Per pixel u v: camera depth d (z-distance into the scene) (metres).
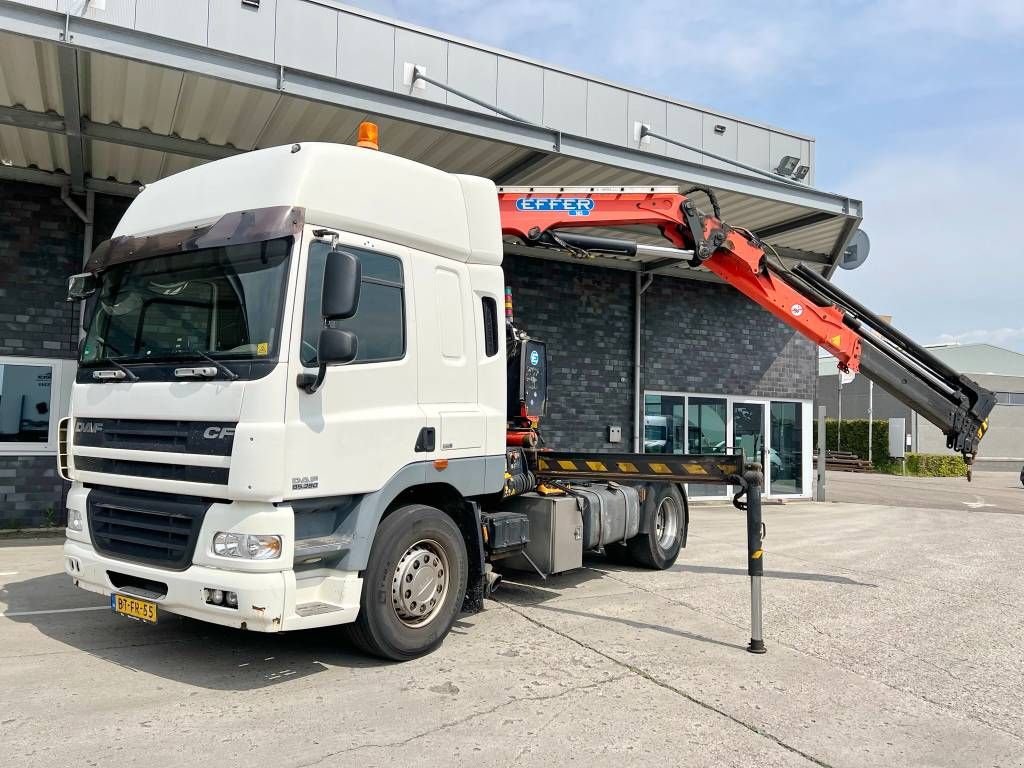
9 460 10.13
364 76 11.09
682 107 14.07
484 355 6.05
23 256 10.27
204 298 4.86
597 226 7.69
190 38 10.17
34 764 3.60
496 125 9.09
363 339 5.04
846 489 23.89
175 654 5.31
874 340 8.58
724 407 16.58
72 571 5.22
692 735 4.21
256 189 4.90
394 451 5.16
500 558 6.56
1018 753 4.14
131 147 9.32
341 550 4.84
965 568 9.45
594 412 14.68
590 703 4.62
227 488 4.42
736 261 8.25
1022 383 41.72
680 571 8.78
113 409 5.03
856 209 11.96
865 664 5.56
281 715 4.29
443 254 5.77
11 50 7.20
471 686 4.84
